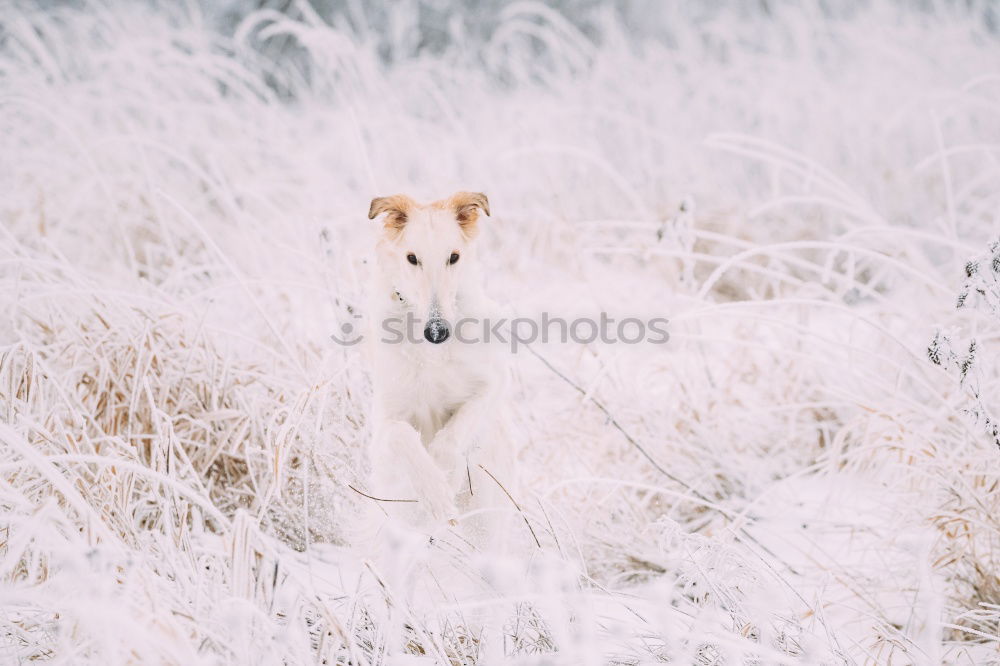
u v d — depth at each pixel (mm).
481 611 5191
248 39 22078
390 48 22766
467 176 13242
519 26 18453
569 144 13805
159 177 12094
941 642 5391
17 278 6883
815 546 6332
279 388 7328
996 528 5926
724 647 4594
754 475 7750
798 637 5008
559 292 9898
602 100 15477
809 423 8383
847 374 8398
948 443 6969
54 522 4949
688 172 13938
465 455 6059
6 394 6102
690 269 7949
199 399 7215
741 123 15406
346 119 13695
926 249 12141
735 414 8281
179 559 5090
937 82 14625
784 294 11523
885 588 6039
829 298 10008
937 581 6152
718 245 12312
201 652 4340
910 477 6773
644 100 15453
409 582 5488
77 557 3965
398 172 13234
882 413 6895
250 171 13055
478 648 4992
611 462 7902
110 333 7129
